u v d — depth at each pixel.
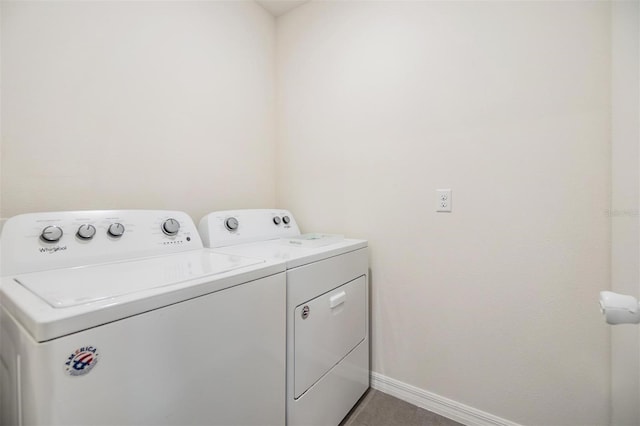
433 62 1.41
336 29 1.73
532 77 1.18
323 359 1.21
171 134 1.43
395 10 1.51
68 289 0.67
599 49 1.06
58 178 1.08
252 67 1.85
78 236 0.93
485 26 1.28
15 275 0.78
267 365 0.94
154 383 0.65
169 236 1.17
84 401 0.54
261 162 1.92
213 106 1.62
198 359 0.74
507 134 1.24
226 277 0.81
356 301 1.45
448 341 1.40
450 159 1.37
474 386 1.34
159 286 0.70
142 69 1.31
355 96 1.65
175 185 1.45
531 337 1.21
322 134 1.79
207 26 1.59
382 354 1.59
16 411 0.57
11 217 0.91
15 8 0.98
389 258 1.56
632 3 0.97
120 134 1.25
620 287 1.00
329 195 1.77
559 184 1.14
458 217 1.36
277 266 0.98
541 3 1.16
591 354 1.10
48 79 1.05
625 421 1.01
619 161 1.00
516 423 1.25
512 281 1.25
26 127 1.01
